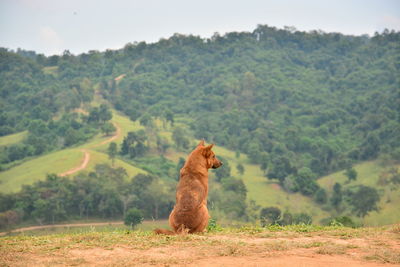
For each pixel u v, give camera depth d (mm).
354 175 187750
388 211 151875
